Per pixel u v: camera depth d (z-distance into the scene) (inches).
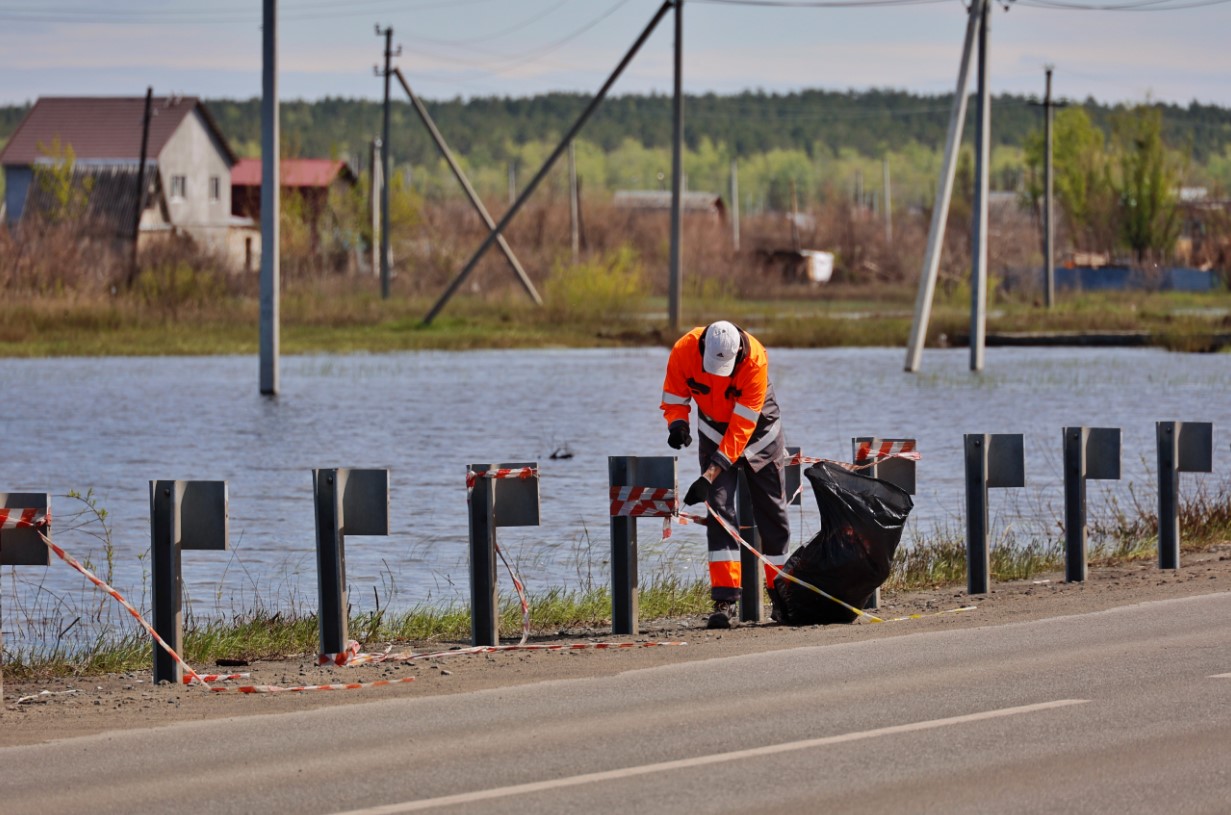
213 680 1115.3
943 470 2439.7
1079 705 917.8
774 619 1326.3
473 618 1218.0
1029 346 6097.4
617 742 864.9
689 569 1679.4
